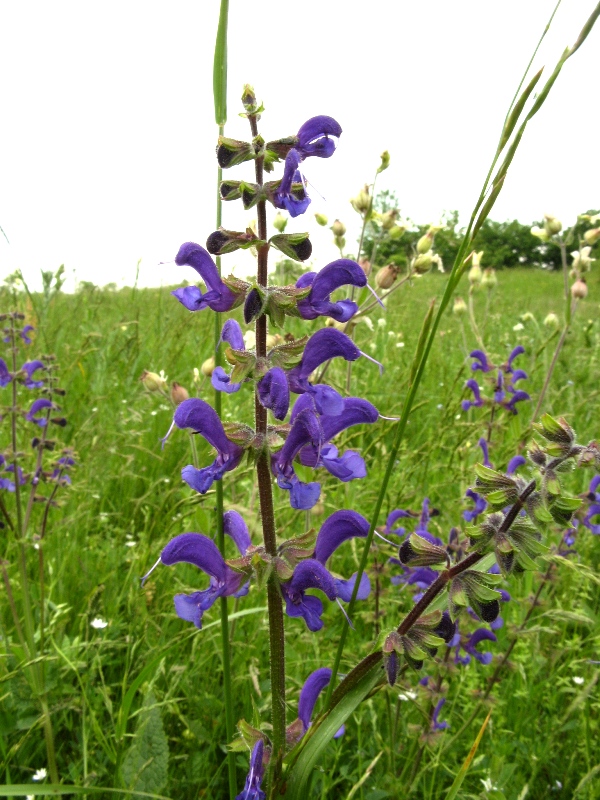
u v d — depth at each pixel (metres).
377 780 0.24
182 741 0.25
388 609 0.30
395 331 0.69
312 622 0.17
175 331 0.59
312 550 0.17
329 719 0.16
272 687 0.17
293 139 0.16
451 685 0.29
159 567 0.30
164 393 0.34
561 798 0.24
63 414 0.47
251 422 0.44
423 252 0.36
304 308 0.17
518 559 0.15
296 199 0.16
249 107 0.16
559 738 0.26
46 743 0.23
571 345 0.68
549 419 0.14
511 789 0.24
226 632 0.18
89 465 0.38
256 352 0.17
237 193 0.17
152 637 0.28
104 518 0.36
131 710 0.25
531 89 0.15
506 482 0.15
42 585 0.25
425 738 0.24
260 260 0.17
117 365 0.55
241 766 0.24
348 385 0.35
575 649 0.28
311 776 0.21
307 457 0.17
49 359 0.36
